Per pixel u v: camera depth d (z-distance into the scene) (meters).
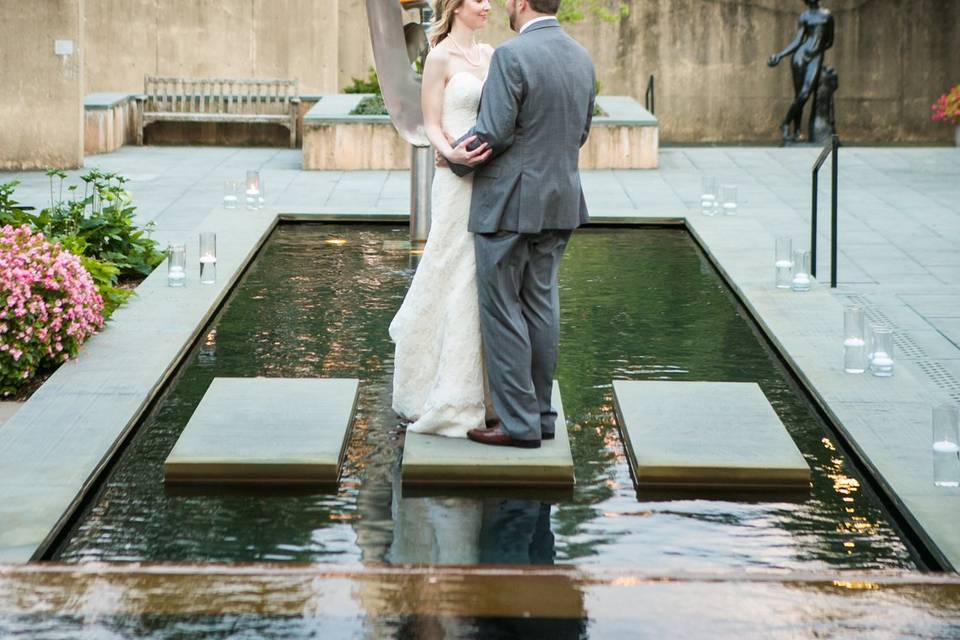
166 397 6.89
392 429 6.36
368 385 7.09
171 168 17.14
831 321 8.44
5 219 9.52
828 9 24.06
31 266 6.98
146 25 21.89
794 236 12.27
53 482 5.38
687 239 11.89
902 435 6.13
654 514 5.38
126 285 9.62
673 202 13.83
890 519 5.34
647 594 4.36
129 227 10.05
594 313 8.89
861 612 4.22
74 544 5.00
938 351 8.30
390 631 4.11
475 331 6.00
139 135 20.48
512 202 5.68
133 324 8.03
